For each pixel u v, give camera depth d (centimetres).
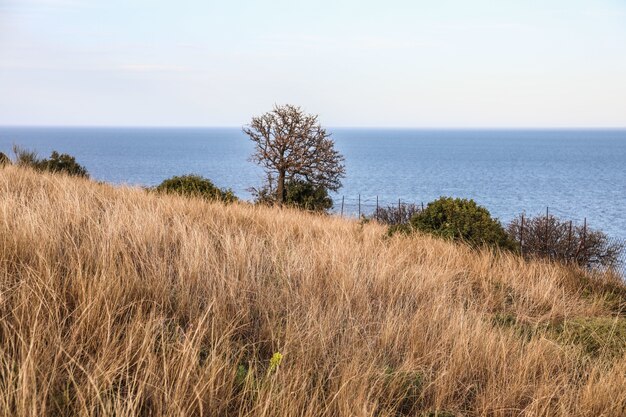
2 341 315
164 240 574
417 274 687
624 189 9025
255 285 506
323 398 337
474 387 417
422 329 491
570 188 9212
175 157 19288
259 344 406
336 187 2708
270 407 308
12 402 263
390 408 350
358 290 566
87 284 396
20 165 1427
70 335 333
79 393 270
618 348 559
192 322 405
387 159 19900
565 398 403
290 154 2603
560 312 719
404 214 2297
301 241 816
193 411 291
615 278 1009
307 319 453
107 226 572
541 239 1759
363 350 418
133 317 381
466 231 1127
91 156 19525
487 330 524
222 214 913
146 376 292
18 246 447
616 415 394
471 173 13175
